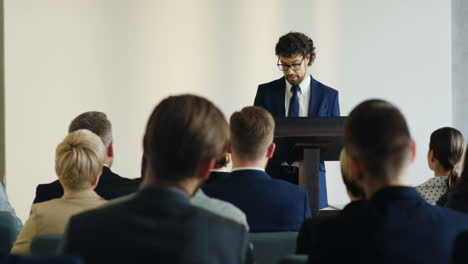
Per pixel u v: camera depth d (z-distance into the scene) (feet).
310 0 28.81
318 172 13.50
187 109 6.22
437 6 29.50
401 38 29.35
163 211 5.87
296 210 10.27
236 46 28.45
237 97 28.48
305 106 19.15
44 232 9.84
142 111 27.89
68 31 27.32
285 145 13.55
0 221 11.80
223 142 6.39
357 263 6.36
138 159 27.89
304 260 6.79
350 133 6.57
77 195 10.07
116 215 5.88
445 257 6.38
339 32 29.04
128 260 5.74
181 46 28.12
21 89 27.04
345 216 6.63
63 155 9.92
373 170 6.52
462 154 13.61
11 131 26.96
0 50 27.25
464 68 28.94
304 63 18.81
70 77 27.37
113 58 27.68
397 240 6.35
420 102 29.45
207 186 10.27
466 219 6.58
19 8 27.02
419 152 29.53
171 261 5.71
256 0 28.53
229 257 5.90
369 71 29.22
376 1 29.17
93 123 13.23
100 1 27.53
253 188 10.16
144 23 27.89
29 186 27.12
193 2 28.19
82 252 5.80
